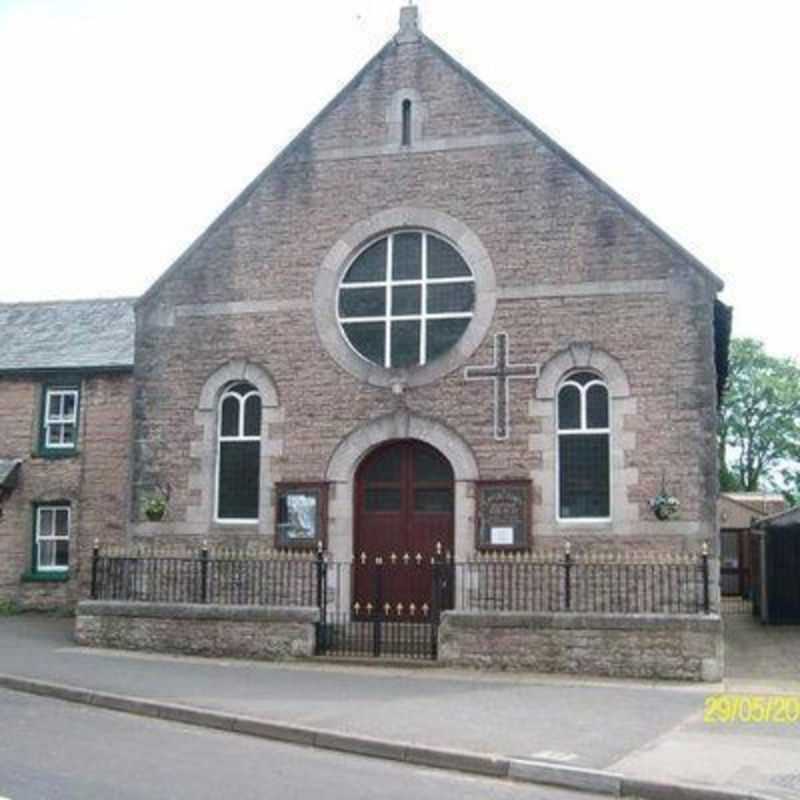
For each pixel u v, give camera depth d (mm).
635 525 16734
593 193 17688
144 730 11492
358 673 15469
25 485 24562
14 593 24219
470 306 18172
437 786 9258
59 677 14367
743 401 58500
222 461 18875
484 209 18141
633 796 9086
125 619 17734
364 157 18844
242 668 15828
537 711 12359
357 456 18094
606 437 17234
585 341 17375
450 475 17938
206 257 19344
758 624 24250
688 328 16984
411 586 17781
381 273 18672
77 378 24672
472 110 18453
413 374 18000
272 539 18219
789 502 54750
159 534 18734
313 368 18531
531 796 9047
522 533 17125
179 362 19172
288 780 9172
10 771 9086
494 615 15898
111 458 24109
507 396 17562
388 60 18984
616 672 15375
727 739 10781
